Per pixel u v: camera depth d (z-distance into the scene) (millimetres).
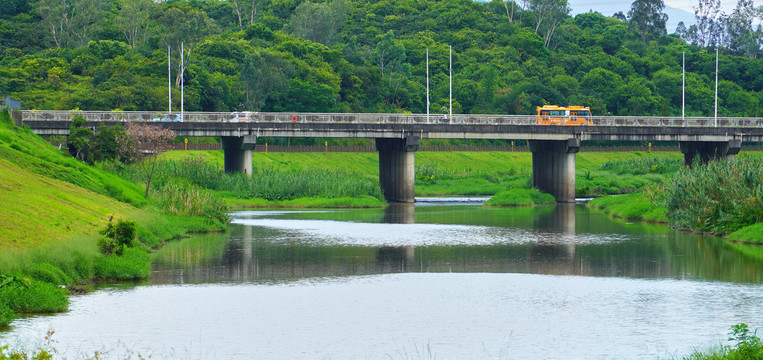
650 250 74062
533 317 46188
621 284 56438
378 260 67812
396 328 43719
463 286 55625
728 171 92438
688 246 76938
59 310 47312
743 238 79750
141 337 41594
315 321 45250
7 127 100312
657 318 45719
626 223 102188
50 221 64875
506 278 58938
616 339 41281
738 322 44656
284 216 113250
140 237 73312
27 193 72062
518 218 110625
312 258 68750
